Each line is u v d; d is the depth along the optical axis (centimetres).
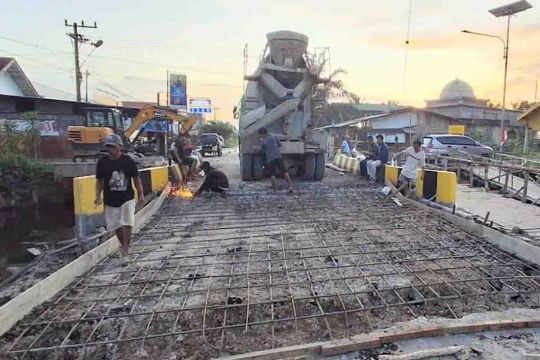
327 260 451
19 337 296
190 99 3988
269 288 373
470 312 329
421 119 3048
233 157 2577
